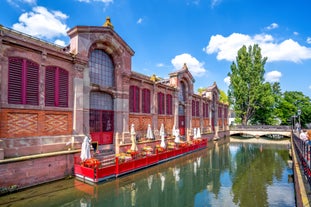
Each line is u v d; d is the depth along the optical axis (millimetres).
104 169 11312
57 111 11453
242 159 20109
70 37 13203
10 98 9492
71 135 12109
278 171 15508
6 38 9281
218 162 18375
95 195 9703
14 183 9109
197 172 14812
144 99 19172
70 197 9273
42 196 9047
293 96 51906
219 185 12055
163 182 12289
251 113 46281
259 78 43594
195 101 30219
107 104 15516
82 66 12844
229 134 45844
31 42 10234
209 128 34906
